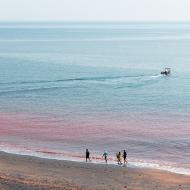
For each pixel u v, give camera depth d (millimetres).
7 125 89625
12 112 103062
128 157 66000
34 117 97938
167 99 121688
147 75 169250
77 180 49531
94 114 102000
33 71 178125
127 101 118562
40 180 45938
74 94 127938
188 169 59781
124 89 138000
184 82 154250
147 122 93500
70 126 89312
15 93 127375
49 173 52500
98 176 53062
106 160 62969
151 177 53969
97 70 182250
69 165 58531
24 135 80875
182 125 90562
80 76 162625
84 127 88375
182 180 53188
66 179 49344
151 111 105812
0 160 58781
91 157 65500
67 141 76750
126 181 51469
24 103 113812
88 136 80562
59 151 69438
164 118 97812
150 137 79688
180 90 137250
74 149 71250
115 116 100000
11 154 64125
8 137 78938
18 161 59000
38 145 73375
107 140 77500
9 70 181250
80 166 58250
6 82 147875
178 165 61875
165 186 50062
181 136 80500
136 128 87625
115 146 73438
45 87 138750
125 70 183500
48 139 77938
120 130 85688
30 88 136250
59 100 118625
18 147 71312
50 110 105750
